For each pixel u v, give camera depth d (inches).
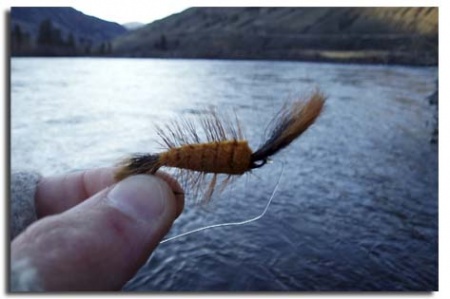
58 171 14.6
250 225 12.6
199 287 11.2
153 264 11.9
